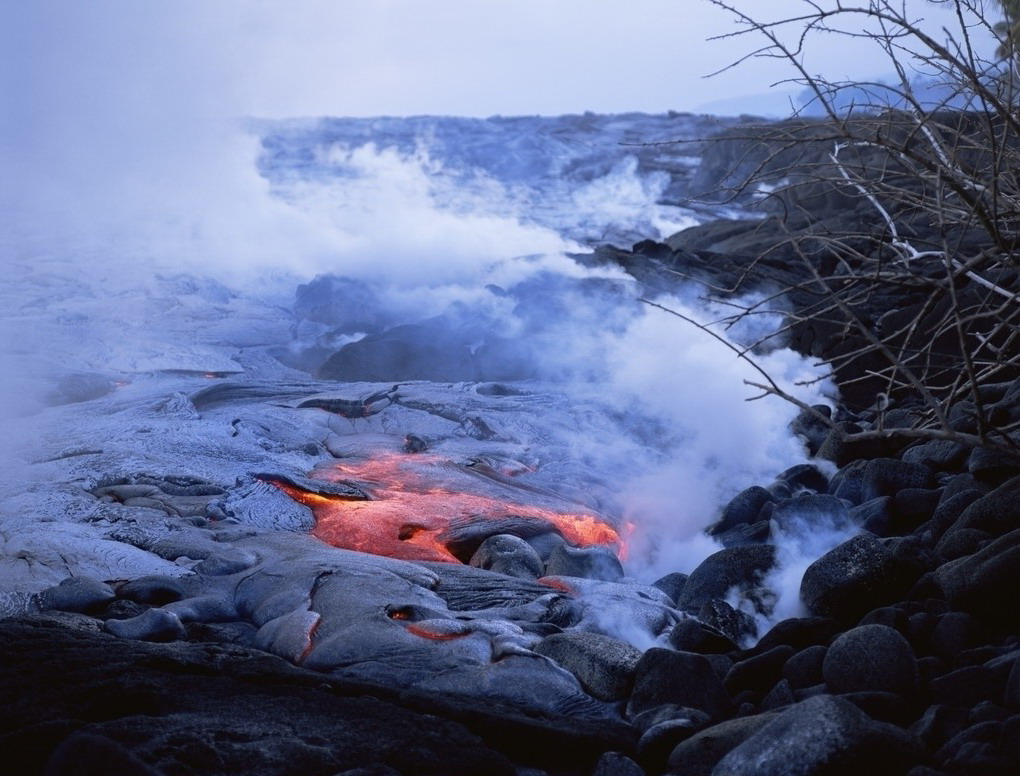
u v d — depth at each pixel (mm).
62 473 7215
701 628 4734
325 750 3539
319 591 5238
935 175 4262
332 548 6051
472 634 4754
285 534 6301
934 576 4539
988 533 4855
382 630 4695
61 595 5242
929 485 6344
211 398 9570
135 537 6121
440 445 8438
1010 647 3906
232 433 8375
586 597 5391
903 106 5133
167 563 5781
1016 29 4574
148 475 7117
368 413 9250
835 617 4605
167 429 8266
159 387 9906
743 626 5016
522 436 8648
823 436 8406
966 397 6965
